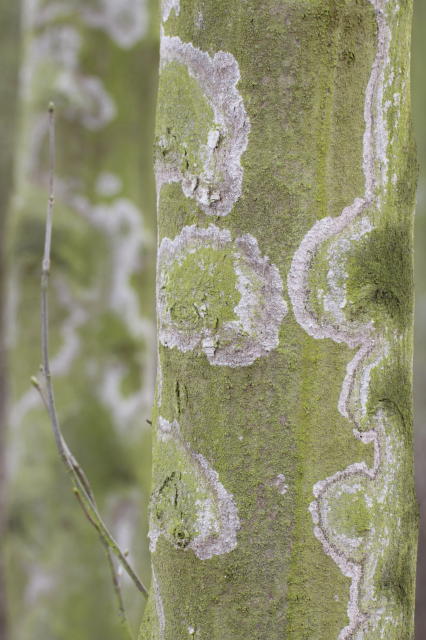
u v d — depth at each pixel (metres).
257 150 1.53
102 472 3.47
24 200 3.49
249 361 1.53
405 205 1.56
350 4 1.53
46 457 3.46
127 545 3.46
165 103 1.57
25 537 3.47
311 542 1.53
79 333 3.49
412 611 1.57
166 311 1.56
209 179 1.54
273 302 1.53
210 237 1.54
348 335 1.54
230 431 1.54
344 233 1.54
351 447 1.54
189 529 1.54
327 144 1.53
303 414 1.53
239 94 1.53
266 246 1.53
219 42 1.54
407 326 1.57
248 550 1.54
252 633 1.54
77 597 3.44
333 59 1.53
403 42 1.56
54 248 3.46
